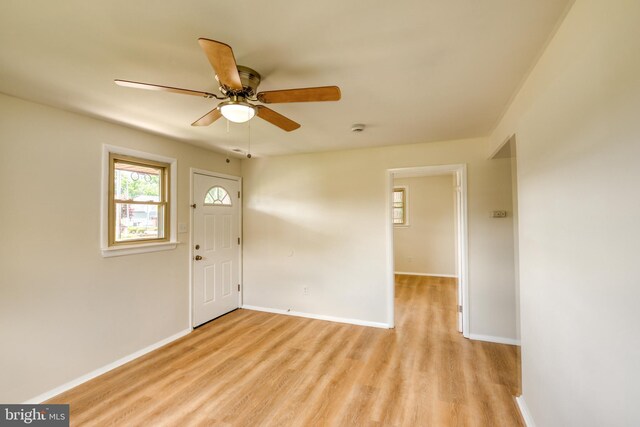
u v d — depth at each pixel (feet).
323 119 8.64
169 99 7.09
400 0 3.88
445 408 6.89
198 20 4.25
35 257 7.15
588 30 3.62
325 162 13.08
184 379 8.17
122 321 9.11
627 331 2.96
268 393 7.52
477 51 5.12
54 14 4.09
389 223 12.01
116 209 9.11
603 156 3.34
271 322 12.62
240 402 7.16
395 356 9.46
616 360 3.15
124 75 5.92
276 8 4.00
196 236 11.98
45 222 7.34
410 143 11.49
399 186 22.58
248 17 4.19
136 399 7.29
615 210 3.13
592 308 3.63
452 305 14.79
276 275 13.96
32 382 7.06
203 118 6.46
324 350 9.93
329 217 12.98
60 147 7.66
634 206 2.82
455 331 11.48
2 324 6.61
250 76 5.63
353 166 12.58
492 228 10.52
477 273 10.68
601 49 3.34
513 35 4.67
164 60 5.37
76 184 7.98
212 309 12.82
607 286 3.30
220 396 7.39
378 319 12.10
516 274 10.12
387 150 12.02
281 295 13.85
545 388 5.28
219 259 13.24
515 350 9.81
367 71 5.79
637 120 2.75
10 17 4.12
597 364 3.54
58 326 7.57
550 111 4.84
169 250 10.78
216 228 13.07
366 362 9.08
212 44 3.76
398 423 6.41
